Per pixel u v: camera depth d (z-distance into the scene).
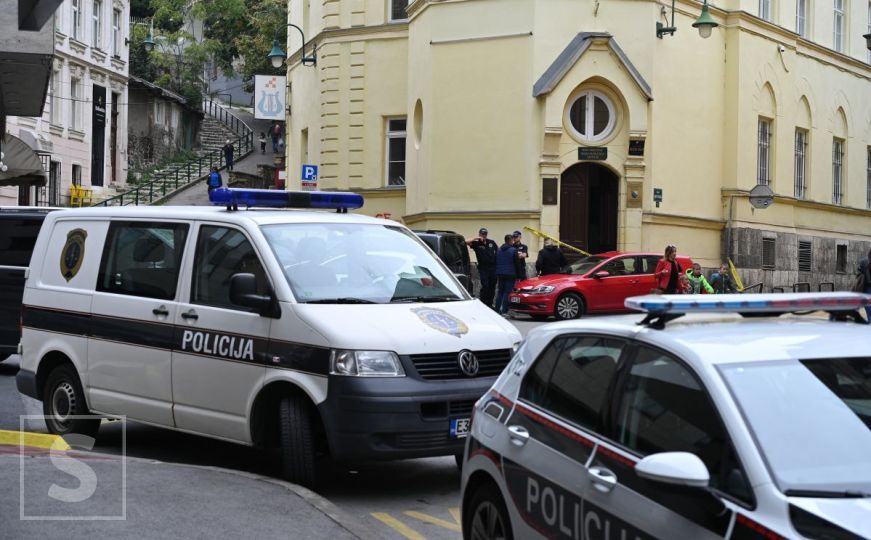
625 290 24.05
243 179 50.62
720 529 3.89
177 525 6.49
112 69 49.81
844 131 37.81
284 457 7.87
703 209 30.55
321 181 34.28
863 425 4.12
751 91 31.88
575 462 4.82
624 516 4.39
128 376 9.13
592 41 27.47
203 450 9.84
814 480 3.88
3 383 13.95
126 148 51.72
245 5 67.69
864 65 38.56
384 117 32.97
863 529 3.58
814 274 35.47
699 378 4.33
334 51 33.72
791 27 34.38
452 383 7.80
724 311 4.79
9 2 15.48
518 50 27.55
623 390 4.75
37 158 24.31
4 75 17.23
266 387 8.06
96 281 9.59
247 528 6.50
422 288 8.73
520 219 27.47
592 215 28.48
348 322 7.86
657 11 28.59
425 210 28.97
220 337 8.41
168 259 9.06
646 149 28.30
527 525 5.14
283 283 8.16
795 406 4.16
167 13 63.97
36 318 10.02
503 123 27.72
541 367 5.47
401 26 32.38
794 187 34.59
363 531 6.60
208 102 69.12
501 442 5.45
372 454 7.57
